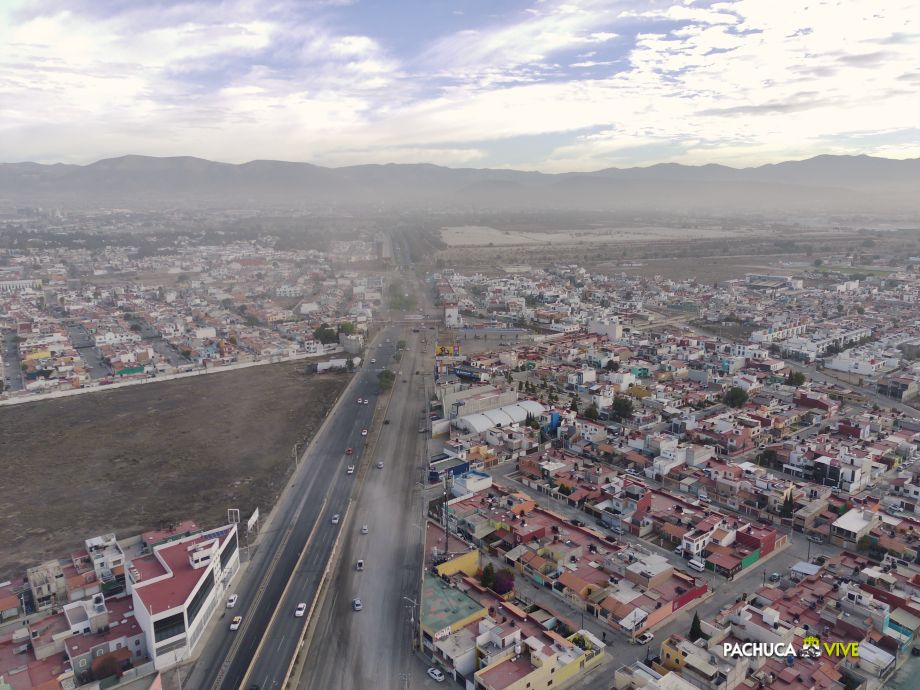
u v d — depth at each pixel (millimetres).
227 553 141875
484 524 162125
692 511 170125
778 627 117375
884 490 182375
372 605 135500
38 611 132375
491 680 106500
